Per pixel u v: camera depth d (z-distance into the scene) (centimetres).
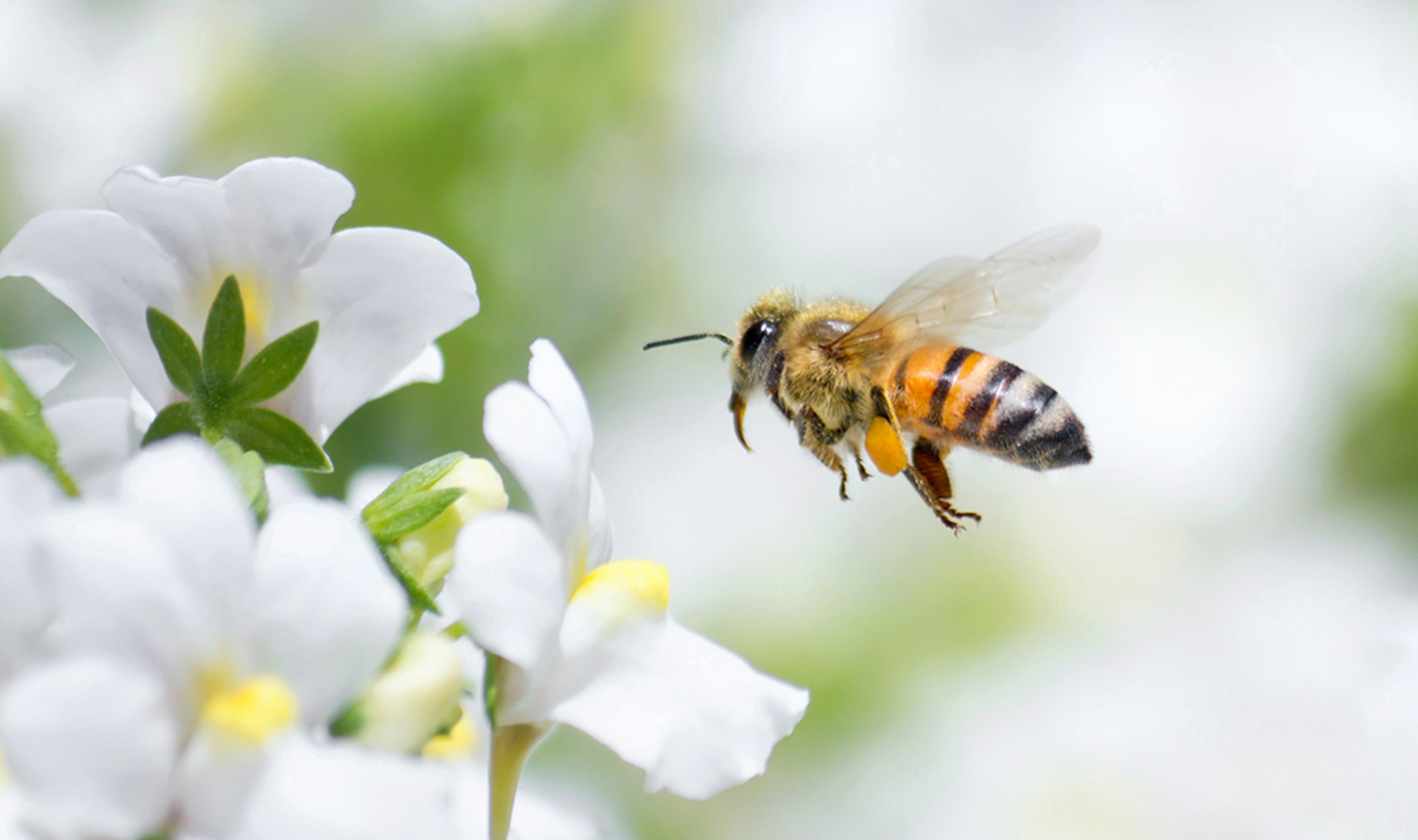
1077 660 14
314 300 11
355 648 10
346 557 10
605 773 14
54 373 11
